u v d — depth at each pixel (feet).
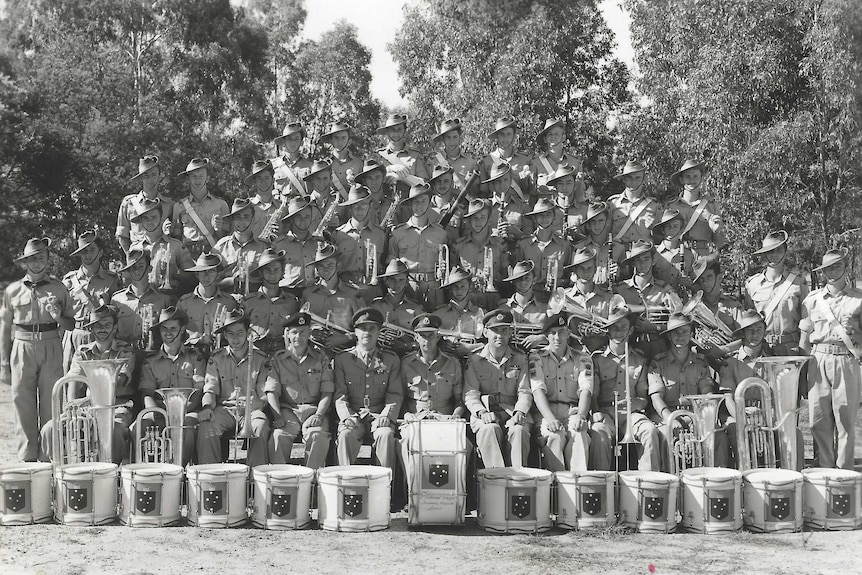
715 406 38.22
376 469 35.73
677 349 41.27
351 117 150.10
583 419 38.68
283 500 34.76
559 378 40.45
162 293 45.52
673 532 34.81
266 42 149.38
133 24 138.92
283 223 48.34
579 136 112.06
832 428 43.52
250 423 37.55
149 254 47.75
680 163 89.92
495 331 40.19
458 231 49.73
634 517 34.88
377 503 34.86
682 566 30.45
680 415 39.60
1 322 45.44
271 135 147.54
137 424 38.50
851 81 70.95
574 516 35.06
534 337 41.32
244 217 47.65
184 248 48.52
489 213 47.67
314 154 99.91
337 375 40.63
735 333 42.68
